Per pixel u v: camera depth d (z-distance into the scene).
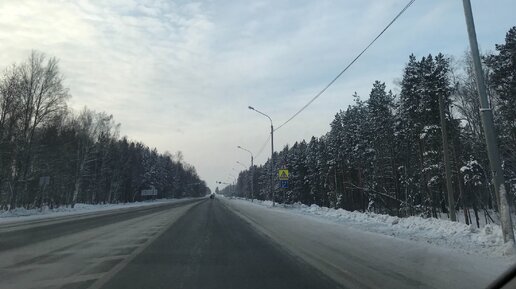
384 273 9.05
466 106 47.94
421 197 57.81
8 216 36.62
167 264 10.53
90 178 86.25
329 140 84.38
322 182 91.12
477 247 12.45
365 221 24.03
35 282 8.30
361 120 69.38
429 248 12.56
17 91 47.72
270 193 132.12
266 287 7.93
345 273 9.14
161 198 164.38
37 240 16.08
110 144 82.75
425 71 47.28
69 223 25.95
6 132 46.72
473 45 12.88
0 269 9.75
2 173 45.91
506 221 11.90
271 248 13.62
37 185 57.44
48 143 54.72
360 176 67.88
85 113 72.12
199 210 46.19
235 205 65.25
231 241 15.78
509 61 38.25
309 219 28.12
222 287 7.95
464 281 8.09
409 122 50.25
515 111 38.44
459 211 55.16
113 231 20.19
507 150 41.69
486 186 44.28
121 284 8.20
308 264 10.40
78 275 9.06
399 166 61.66
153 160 154.50
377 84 60.06
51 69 49.91
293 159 115.44
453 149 45.94
